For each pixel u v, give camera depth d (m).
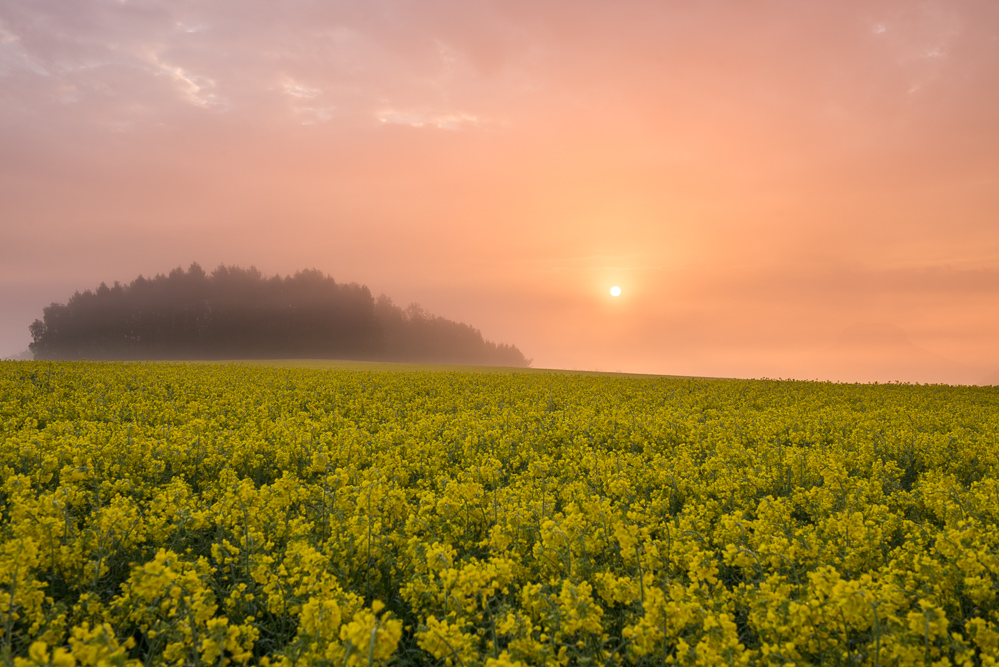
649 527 6.90
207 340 187.50
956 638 4.30
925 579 5.55
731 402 26.14
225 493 7.83
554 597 5.04
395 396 25.22
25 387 23.20
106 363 41.97
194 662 4.28
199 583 4.81
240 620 5.38
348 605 4.63
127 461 10.55
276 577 5.54
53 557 6.02
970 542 6.06
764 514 7.70
